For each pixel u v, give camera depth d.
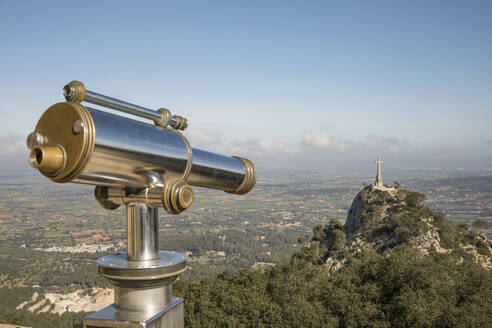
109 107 1.15
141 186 1.19
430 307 15.91
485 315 15.10
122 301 1.23
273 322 19.70
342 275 22.47
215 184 1.47
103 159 1.04
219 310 21.81
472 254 54.31
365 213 71.12
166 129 1.30
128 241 1.27
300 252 68.31
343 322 18.62
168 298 1.29
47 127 1.04
